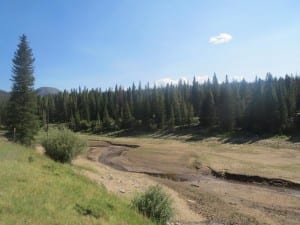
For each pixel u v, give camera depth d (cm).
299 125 8731
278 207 2675
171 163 5259
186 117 11469
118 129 12825
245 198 2961
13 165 1673
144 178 3494
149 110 12312
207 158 5541
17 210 985
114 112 13850
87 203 1320
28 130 5709
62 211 1103
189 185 3500
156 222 1570
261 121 9144
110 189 2394
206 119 10600
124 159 5844
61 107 15462
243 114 9775
